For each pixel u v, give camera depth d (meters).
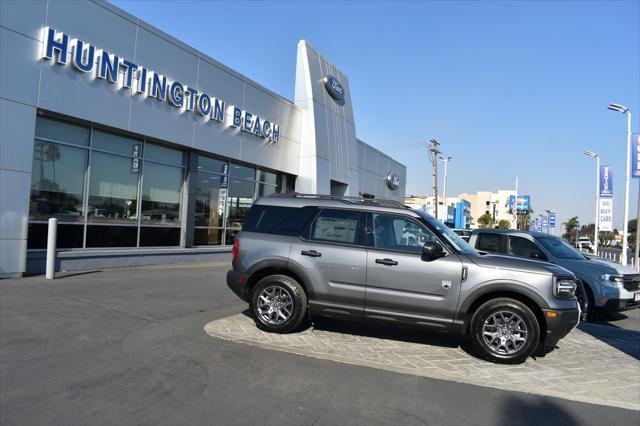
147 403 4.30
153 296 9.29
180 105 14.82
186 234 15.89
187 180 15.90
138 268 13.42
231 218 18.48
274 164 20.08
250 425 3.96
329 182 23.12
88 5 11.81
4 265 10.32
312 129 21.84
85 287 9.80
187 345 6.06
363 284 6.36
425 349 6.44
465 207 89.25
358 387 4.91
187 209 15.89
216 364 5.40
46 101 10.94
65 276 11.05
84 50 11.65
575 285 6.17
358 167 29.69
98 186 13.00
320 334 6.88
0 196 10.16
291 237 6.82
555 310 5.86
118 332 6.57
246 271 6.88
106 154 13.20
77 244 12.46
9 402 4.23
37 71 10.72
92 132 12.69
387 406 4.49
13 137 10.33
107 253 12.87
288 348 6.06
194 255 16.05
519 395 4.95
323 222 6.82
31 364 5.22
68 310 7.73
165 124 14.39
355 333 7.07
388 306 6.28
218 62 16.58
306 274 6.59
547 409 4.63
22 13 10.38
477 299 6.13
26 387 4.58
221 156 17.20
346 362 5.66
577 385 5.34
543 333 6.00
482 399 4.79
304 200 7.11
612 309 9.63
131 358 5.52
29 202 10.76
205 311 8.15
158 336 6.43
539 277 5.94
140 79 13.30
